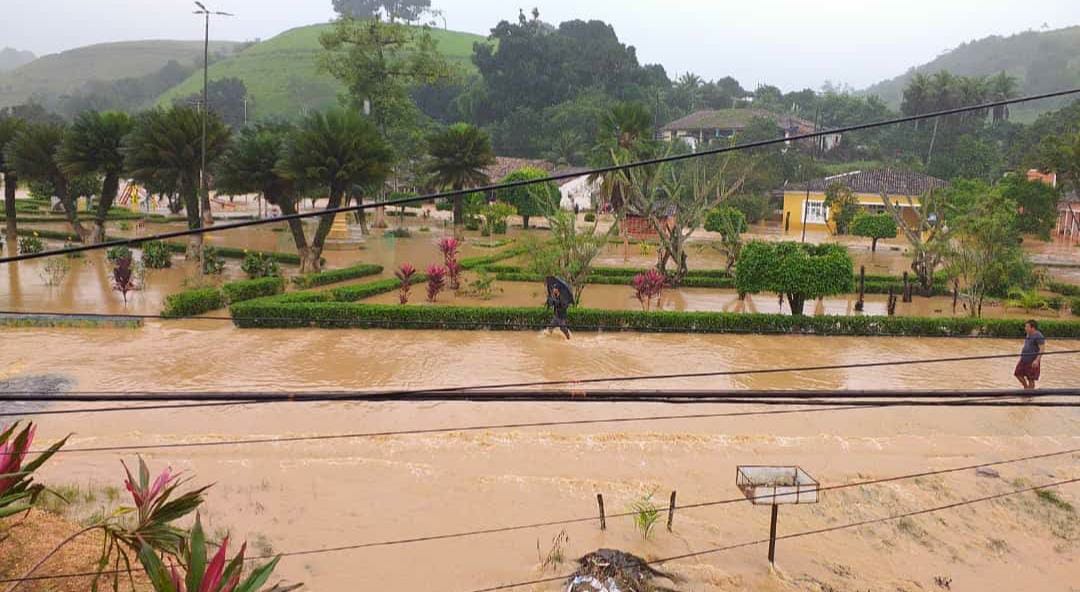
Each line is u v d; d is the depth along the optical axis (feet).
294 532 30.37
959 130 269.64
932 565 30.32
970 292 76.33
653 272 75.25
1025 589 28.96
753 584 28.17
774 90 370.12
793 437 41.75
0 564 23.61
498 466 37.06
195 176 98.07
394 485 34.68
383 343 58.65
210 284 83.46
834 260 66.54
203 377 48.47
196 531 17.98
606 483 35.63
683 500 34.35
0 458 20.48
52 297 74.23
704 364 55.01
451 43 558.56
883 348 61.82
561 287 61.72
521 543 30.19
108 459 36.04
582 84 311.68
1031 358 49.47
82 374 48.52
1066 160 145.69
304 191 101.65
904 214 160.76
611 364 54.29
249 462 36.42
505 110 300.20
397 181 205.67
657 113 296.51
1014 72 599.57
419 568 28.19
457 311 64.44
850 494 35.65
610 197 129.80
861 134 289.94
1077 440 42.88
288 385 47.29
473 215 158.81
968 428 44.47
